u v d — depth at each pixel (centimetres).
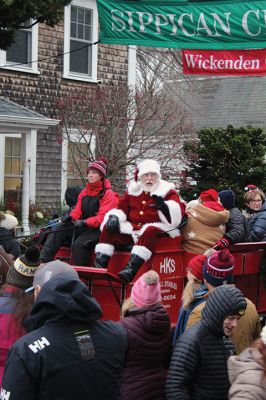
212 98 3319
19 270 454
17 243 872
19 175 1809
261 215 921
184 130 1881
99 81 1973
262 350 353
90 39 1956
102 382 358
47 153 1852
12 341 424
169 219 741
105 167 827
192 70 978
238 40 939
